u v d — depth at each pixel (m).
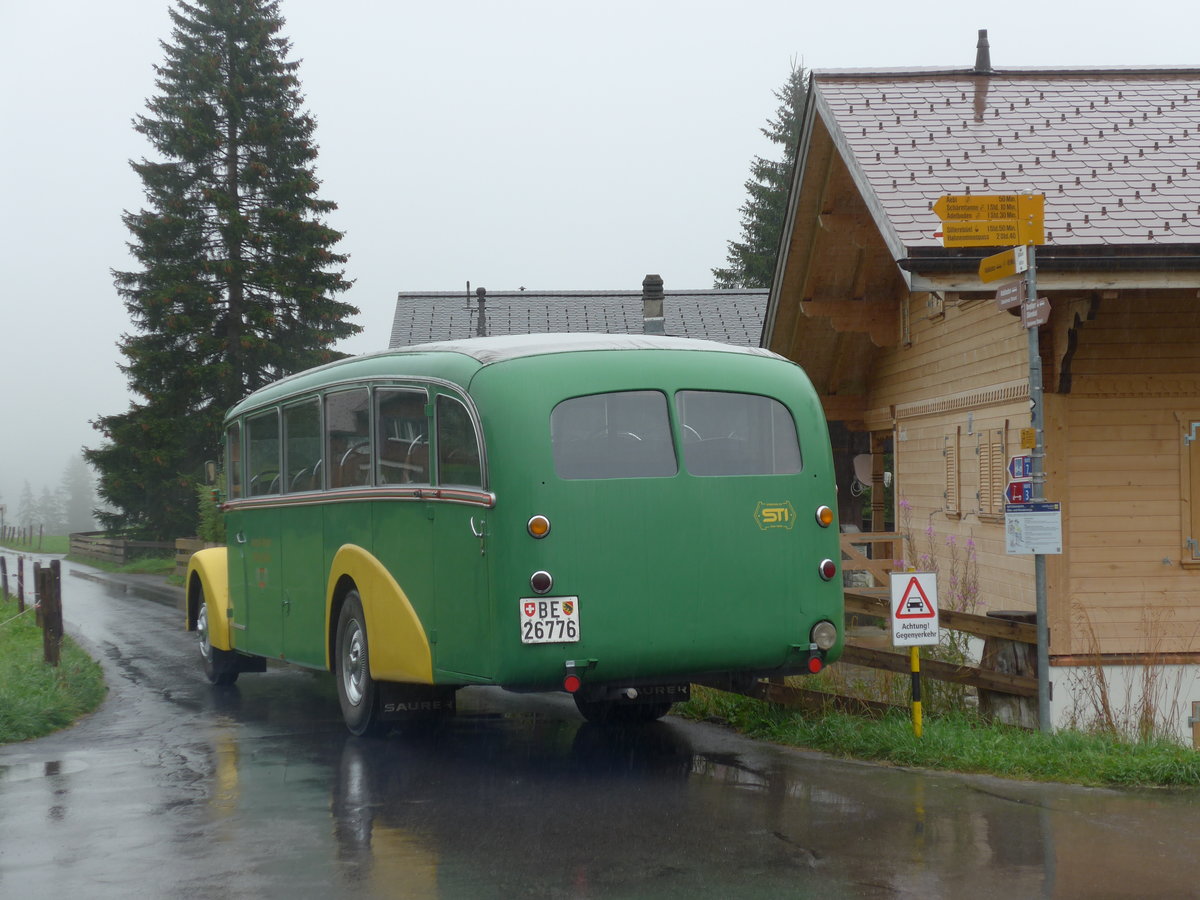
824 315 17.53
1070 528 11.78
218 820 7.26
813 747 9.28
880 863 6.13
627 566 8.43
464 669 8.62
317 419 11.02
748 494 8.79
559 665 8.27
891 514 25.36
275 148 38.69
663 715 10.77
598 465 8.48
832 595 9.02
